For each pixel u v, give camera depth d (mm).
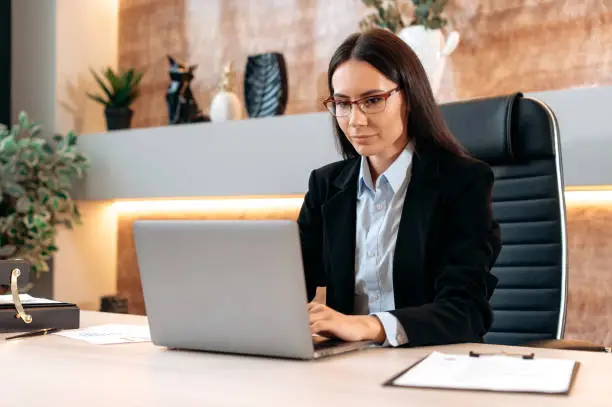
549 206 2000
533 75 3201
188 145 3609
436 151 1711
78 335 1588
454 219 1638
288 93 3744
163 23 4195
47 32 4035
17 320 1622
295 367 1197
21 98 4113
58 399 979
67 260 4059
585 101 2678
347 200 1768
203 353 1347
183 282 1336
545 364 1171
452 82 3381
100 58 4250
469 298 1543
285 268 1229
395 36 1639
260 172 3391
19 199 3627
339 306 1743
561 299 1957
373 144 1608
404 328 1401
